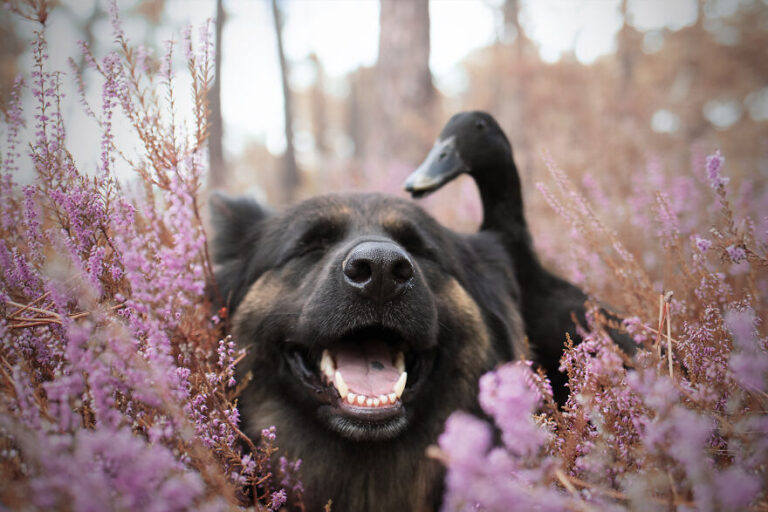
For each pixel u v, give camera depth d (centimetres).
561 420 35
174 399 33
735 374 30
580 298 62
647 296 50
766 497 27
